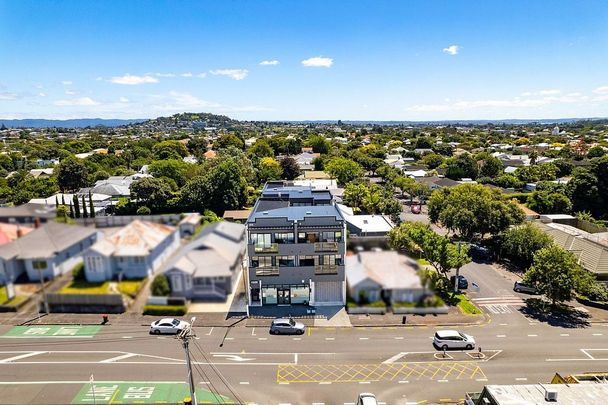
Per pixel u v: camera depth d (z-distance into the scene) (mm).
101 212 47719
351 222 38938
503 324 29938
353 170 79250
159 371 24188
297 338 27609
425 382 23297
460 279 35781
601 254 36375
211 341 27250
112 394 22125
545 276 31078
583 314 31609
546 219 51938
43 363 24781
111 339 27312
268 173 78625
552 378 23562
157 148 108875
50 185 64750
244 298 25578
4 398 21734
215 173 56438
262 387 22828
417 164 104938
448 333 26672
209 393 22281
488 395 18844
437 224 55688
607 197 56594
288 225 22031
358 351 26297
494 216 42594
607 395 18469
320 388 22750
